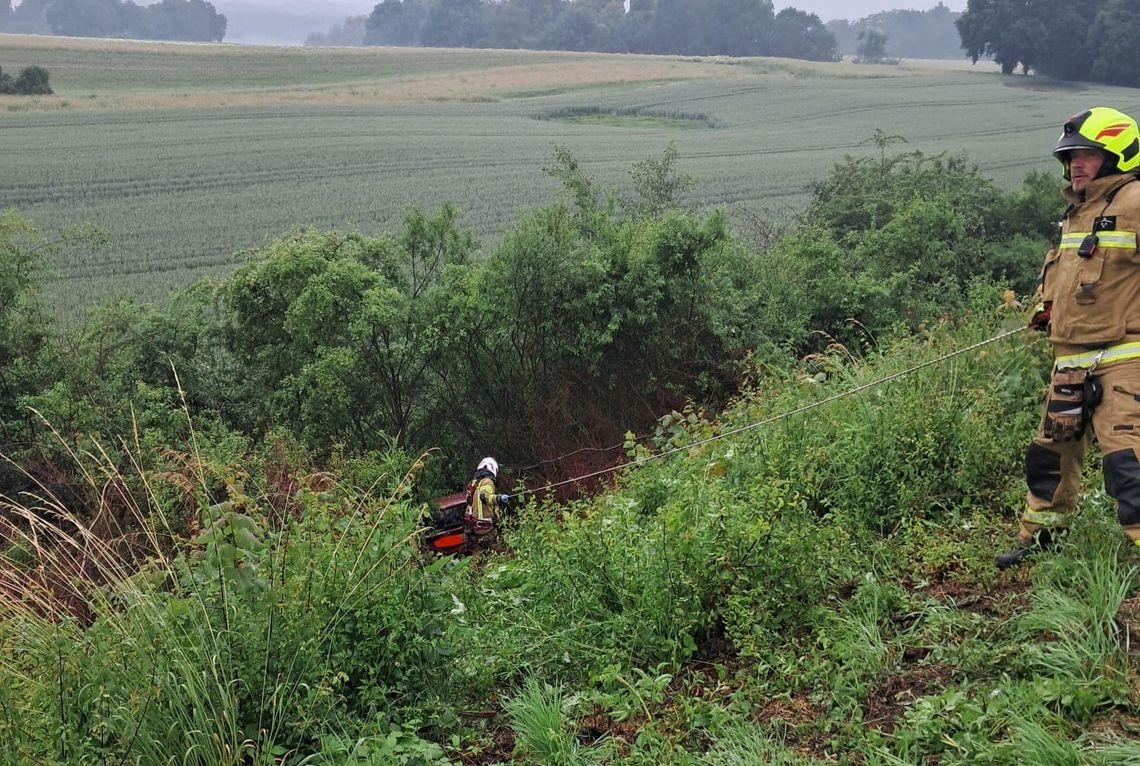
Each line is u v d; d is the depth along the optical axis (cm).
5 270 1684
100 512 589
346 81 12606
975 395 758
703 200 5016
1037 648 453
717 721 453
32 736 431
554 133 8100
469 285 1648
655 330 1720
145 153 6212
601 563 591
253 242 3953
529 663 552
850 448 716
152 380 1739
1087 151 490
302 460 1372
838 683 466
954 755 398
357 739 472
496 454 1644
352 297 1644
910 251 2064
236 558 506
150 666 457
